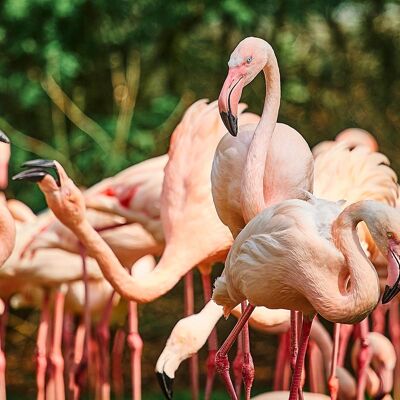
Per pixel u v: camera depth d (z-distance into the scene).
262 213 6.61
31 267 11.49
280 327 10.52
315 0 13.89
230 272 6.83
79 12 13.77
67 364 12.53
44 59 13.75
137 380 10.79
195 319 8.82
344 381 10.30
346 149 9.51
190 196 9.48
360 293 6.16
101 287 12.32
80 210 9.02
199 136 9.62
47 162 8.95
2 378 11.20
